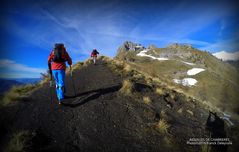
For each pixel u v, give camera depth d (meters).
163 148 4.89
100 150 4.45
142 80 11.45
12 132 4.55
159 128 5.77
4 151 3.84
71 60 6.54
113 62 16.95
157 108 7.43
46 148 4.19
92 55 16.44
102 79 10.21
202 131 6.56
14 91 7.52
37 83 9.84
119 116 6.14
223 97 85.31
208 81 133.50
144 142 5.02
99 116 5.92
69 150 4.28
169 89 11.45
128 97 7.73
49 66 6.34
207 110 9.95
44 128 4.90
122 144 4.79
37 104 6.25
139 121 6.06
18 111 5.63
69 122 5.37
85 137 4.84
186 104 9.45
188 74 160.75
